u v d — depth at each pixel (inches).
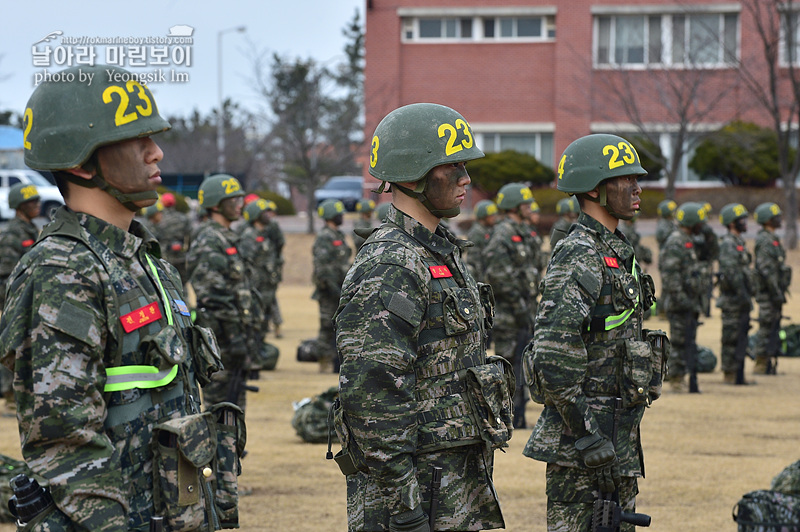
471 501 135.8
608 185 176.2
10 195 457.4
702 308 466.0
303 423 351.6
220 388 291.0
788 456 329.1
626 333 172.1
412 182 137.8
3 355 104.6
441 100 1429.6
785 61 1316.4
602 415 168.4
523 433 374.3
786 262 1047.0
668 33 1352.1
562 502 171.0
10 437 348.2
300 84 1314.0
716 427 378.9
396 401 126.7
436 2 1409.9
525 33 1417.3
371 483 135.2
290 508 261.1
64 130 111.2
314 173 1291.8
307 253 1167.0
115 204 115.9
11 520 231.6
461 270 140.4
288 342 663.8
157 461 109.9
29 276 106.2
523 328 382.3
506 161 1302.9
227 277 289.4
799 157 1103.0
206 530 114.0
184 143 2018.9
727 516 256.1
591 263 167.6
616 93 1280.8
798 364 587.8
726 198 1333.7
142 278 114.4
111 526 102.5
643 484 291.0
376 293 128.6
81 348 104.6
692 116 1249.4
